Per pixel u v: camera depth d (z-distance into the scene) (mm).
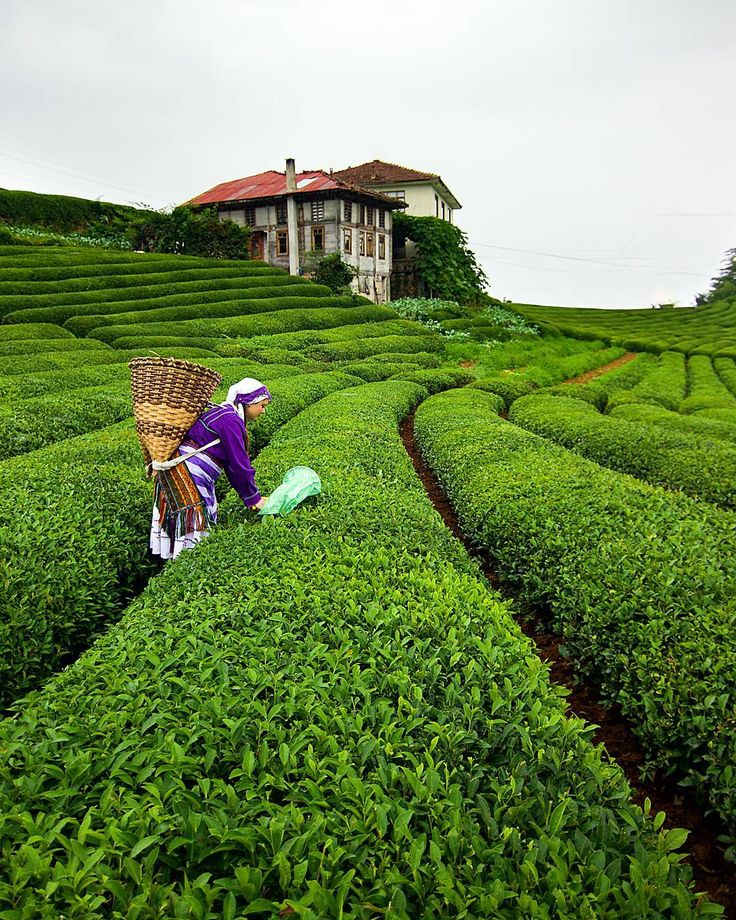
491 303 57344
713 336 56906
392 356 31531
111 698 3055
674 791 4348
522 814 2518
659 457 11867
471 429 13547
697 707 4031
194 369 5637
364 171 58625
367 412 14641
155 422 5629
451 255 53125
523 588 6969
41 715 3053
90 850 2135
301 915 1959
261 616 3996
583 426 15680
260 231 49500
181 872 2254
